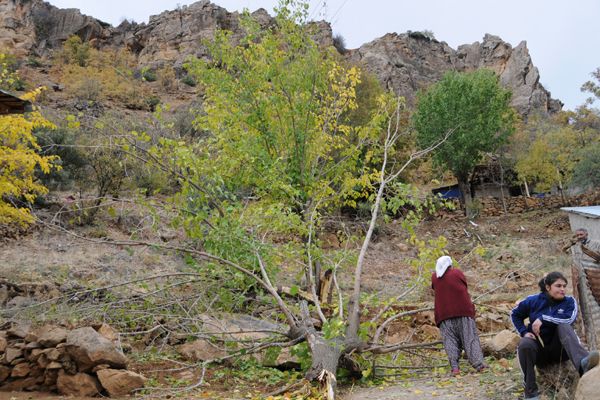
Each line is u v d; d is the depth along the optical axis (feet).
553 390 16.51
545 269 58.85
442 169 118.11
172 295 29.99
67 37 259.60
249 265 27.86
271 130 40.22
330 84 42.80
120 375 20.07
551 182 117.39
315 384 20.56
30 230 53.83
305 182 38.52
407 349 25.70
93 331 21.09
